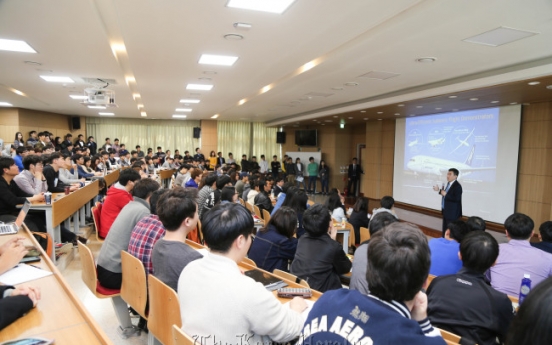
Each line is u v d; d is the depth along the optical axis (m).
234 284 1.24
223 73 5.84
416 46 4.11
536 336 0.61
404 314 0.92
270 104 9.61
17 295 1.35
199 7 3.15
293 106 9.85
